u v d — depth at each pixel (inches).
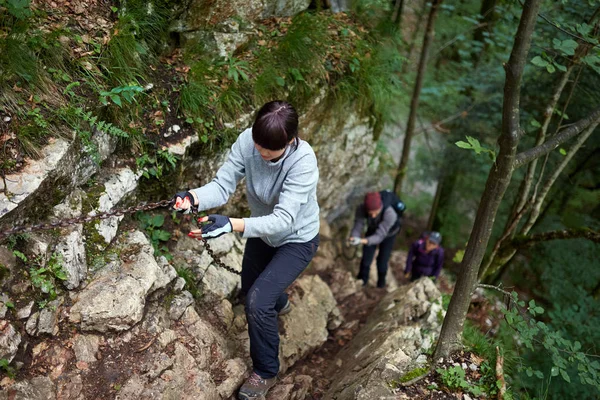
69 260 100.7
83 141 109.3
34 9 118.2
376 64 191.6
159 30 141.7
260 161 95.0
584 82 190.2
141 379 97.4
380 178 263.4
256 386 109.6
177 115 134.9
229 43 153.8
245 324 133.2
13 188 93.5
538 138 161.6
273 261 103.7
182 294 118.4
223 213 167.3
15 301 91.5
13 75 105.5
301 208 100.0
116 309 99.7
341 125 199.2
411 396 105.2
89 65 119.0
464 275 107.3
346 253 252.5
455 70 276.2
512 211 177.0
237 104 146.0
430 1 246.2
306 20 169.5
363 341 142.4
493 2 250.4
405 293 159.5
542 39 186.5
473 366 114.3
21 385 85.2
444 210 323.3
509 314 106.8
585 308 185.2
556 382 155.0
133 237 119.1
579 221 269.3
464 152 263.7
